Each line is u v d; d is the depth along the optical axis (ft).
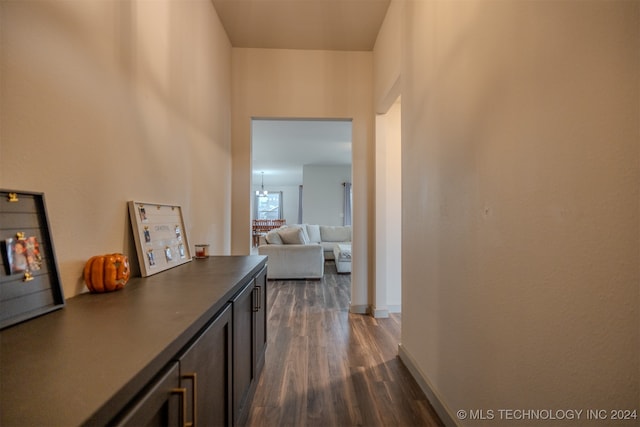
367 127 10.70
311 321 9.78
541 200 2.84
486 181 3.75
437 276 5.18
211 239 8.02
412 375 6.31
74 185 3.26
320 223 27.86
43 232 2.72
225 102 9.46
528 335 3.01
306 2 8.23
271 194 40.70
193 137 6.72
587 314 2.37
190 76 6.53
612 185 2.19
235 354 3.91
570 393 2.52
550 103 2.73
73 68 3.24
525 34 3.05
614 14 2.17
